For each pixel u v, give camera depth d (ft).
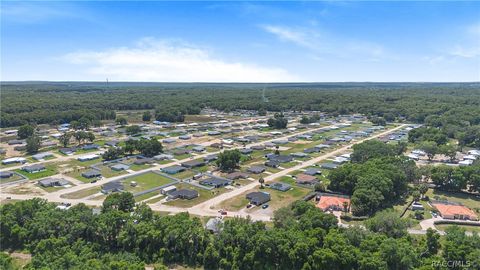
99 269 309.83
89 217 389.80
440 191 562.66
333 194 533.55
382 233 374.63
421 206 487.20
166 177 623.77
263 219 448.65
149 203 501.56
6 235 387.75
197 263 355.15
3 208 407.85
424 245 356.18
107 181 598.34
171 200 513.45
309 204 440.86
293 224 388.16
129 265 319.88
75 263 325.21
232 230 369.71
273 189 565.94
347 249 327.47
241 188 570.87
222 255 354.74
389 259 319.88
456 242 350.23
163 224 374.43
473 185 543.80
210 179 602.85
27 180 600.80
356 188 502.79
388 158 623.36
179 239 361.71
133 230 372.58
